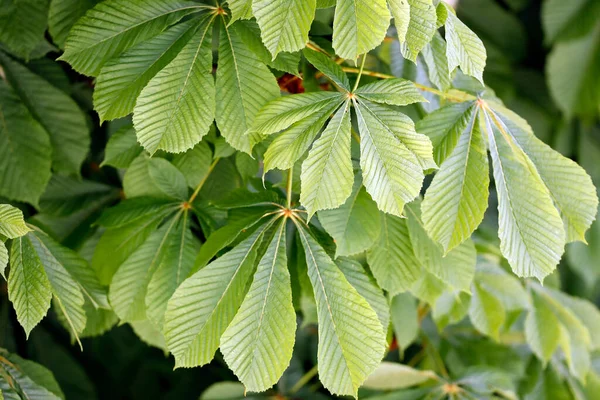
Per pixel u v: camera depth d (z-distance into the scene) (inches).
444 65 45.4
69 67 53.5
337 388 42.5
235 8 41.8
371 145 42.1
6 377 46.0
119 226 48.1
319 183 41.9
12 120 50.5
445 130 44.4
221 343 42.0
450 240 43.8
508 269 56.2
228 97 43.6
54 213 53.0
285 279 43.1
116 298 47.3
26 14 49.1
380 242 46.8
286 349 42.3
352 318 42.6
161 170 47.7
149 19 44.4
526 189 44.1
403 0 41.0
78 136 52.2
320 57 43.8
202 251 44.2
